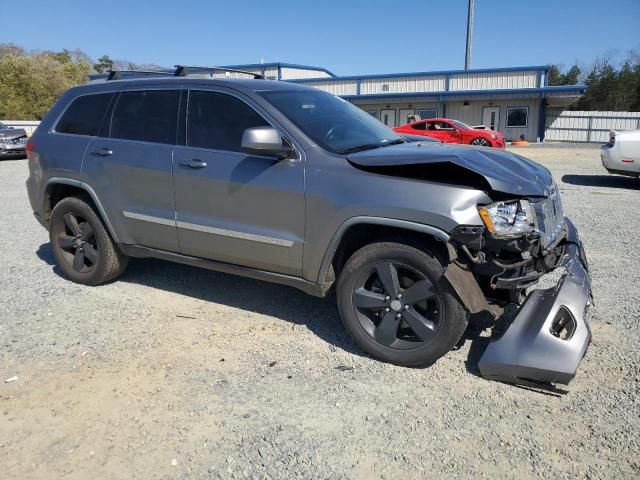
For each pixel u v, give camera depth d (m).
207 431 2.84
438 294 3.26
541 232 3.27
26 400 3.12
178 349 3.74
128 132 4.46
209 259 4.17
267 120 3.78
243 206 3.82
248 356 3.64
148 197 4.30
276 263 3.79
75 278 5.00
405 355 3.42
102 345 3.80
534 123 31.67
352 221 3.38
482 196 3.13
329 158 3.54
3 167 16.22
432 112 33.56
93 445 2.73
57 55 72.56
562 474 2.50
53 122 4.98
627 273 5.19
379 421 2.92
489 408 3.02
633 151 10.66
